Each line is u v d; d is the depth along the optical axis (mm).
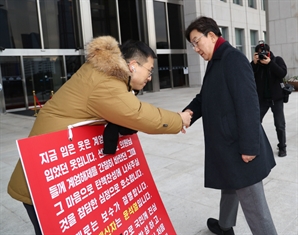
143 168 2109
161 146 5621
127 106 1614
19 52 12508
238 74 1868
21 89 12781
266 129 6250
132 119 1638
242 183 1945
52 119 1682
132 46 1809
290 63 13648
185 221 2857
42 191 1437
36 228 1764
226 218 2416
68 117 1685
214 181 2096
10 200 3629
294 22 13289
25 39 12750
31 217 1767
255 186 1991
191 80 18703
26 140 1438
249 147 1831
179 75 18906
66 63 13953
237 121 1887
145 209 1976
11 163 5129
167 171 4234
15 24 12445
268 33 14172
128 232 1786
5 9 12148
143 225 1911
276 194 3252
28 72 12922
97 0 14953
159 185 3754
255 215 2023
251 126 1827
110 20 15500
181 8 18688
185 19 18234
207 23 2014
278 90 4211
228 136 1959
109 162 1831
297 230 2549
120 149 1951
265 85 4281
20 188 1700
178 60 18766
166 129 1785
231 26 20078
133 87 1899
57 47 13664
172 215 2984
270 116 7559
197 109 2391
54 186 1489
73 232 1500
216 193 3414
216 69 1996
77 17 14125
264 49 4055
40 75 13266
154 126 1709
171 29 18234
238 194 2076
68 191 1541
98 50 1633
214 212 2986
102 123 1798
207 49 2043
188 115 2025
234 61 1896
